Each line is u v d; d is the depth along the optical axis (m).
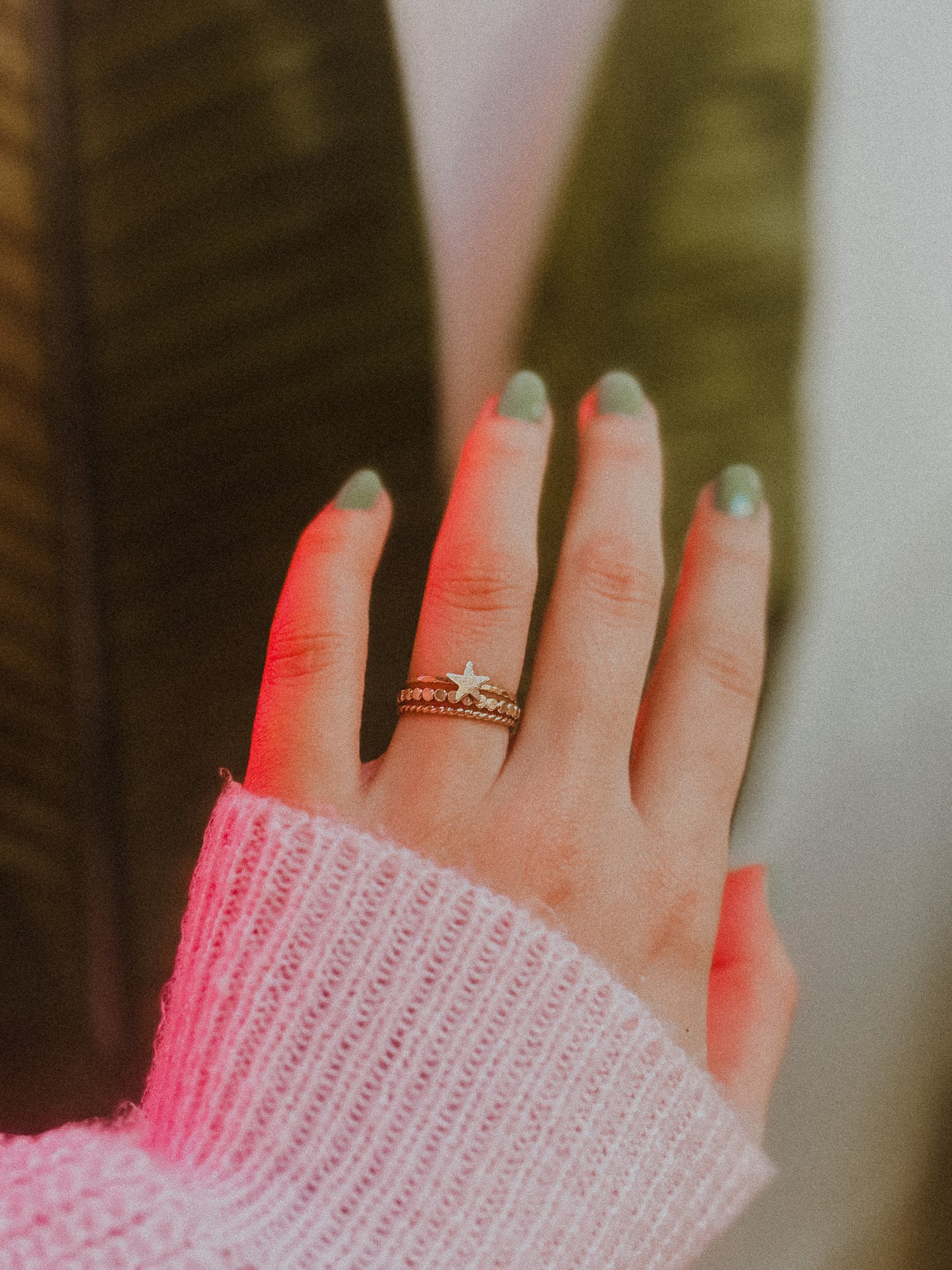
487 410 0.28
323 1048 0.24
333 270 0.31
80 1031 0.33
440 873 0.25
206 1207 0.22
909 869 0.32
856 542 0.31
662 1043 0.25
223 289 0.31
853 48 0.30
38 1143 0.23
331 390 0.31
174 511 0.32
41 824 0.32
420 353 0.31
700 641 0.28
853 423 0.31
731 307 0.31
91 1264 0.21
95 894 0.33
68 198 0.31
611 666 0.27
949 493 0.31
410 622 0.31
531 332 0.31
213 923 0.25
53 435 0.31
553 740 0.27
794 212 0.31
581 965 0.24
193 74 0.30
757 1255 0.32
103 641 0.32
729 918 0.29
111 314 0.31
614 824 0.27
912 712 0.32
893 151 0.30
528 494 0.28
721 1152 0.25
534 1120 0.24
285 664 0.27
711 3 0.30
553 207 0.31
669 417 0.31
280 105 0.30
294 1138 0.23
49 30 0.30
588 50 0.30
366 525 0.28
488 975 0.24
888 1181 0.32
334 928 0.24
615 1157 0.24
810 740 0.32
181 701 0.32
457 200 0.31
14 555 0.31
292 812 0.25
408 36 0.30
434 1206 0.23
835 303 0.31
